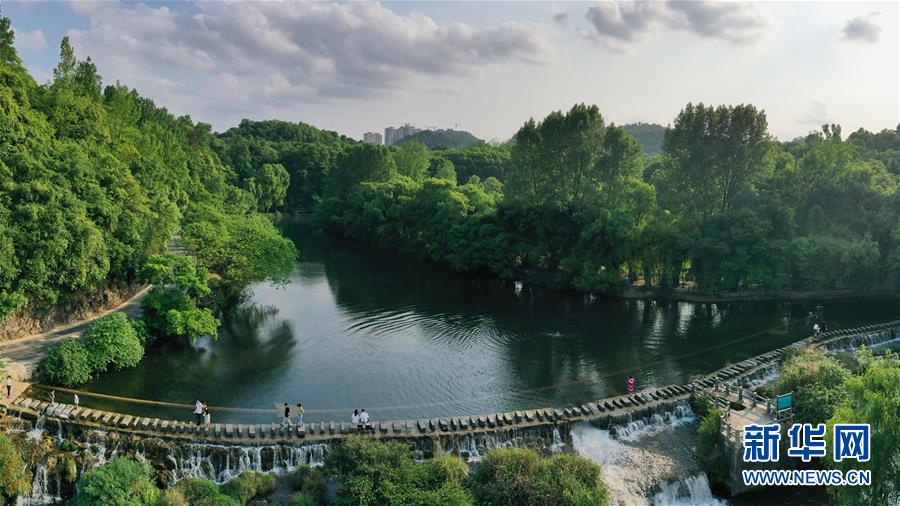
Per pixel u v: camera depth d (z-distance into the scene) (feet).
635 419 207.92
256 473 171.53
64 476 169.89
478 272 470.80
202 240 305.94
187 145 632.38
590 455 191.01
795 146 519.60
